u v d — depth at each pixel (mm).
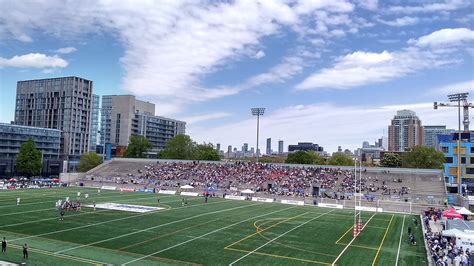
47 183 124062
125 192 110875
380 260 42656
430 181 110500
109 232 53281
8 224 56531
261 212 78438
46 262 38125
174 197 102438
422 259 43344
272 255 43562
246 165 137250
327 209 87625
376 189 106125
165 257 41562
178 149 182750
